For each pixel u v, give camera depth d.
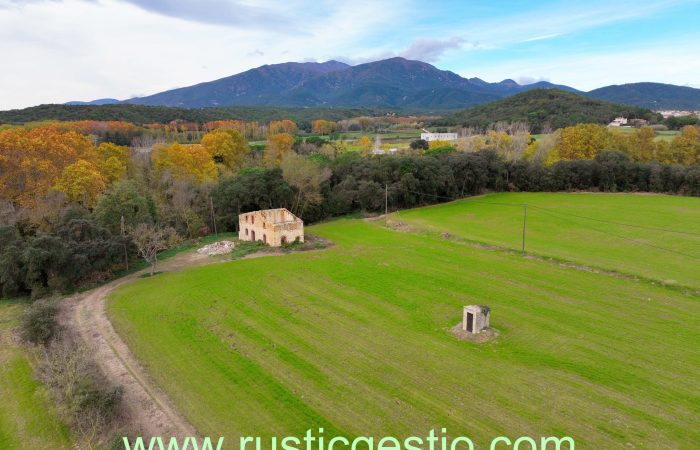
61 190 68.50
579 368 32.72
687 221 79.69
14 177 68.19
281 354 35.88
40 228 61.03
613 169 113.00
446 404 28.95
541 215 87.81
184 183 82.69
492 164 114.62
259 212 73.88
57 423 28.17
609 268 54.16
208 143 113.50
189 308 46.00
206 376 32.97
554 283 50.28
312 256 64.19
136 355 36.44
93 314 45.44
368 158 111.50
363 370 33.25
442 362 34.16
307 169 88.75
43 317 39.25
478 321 38.47
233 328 40.94
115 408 28.34
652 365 32.91
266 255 65.56
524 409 28.20
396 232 78.44
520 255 61.56
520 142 127.88
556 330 38.91
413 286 50.50
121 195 69.50
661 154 124.44
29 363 35.62
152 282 55.09
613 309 42.97
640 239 68.44
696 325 39.22
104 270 57.56
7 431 27.75
